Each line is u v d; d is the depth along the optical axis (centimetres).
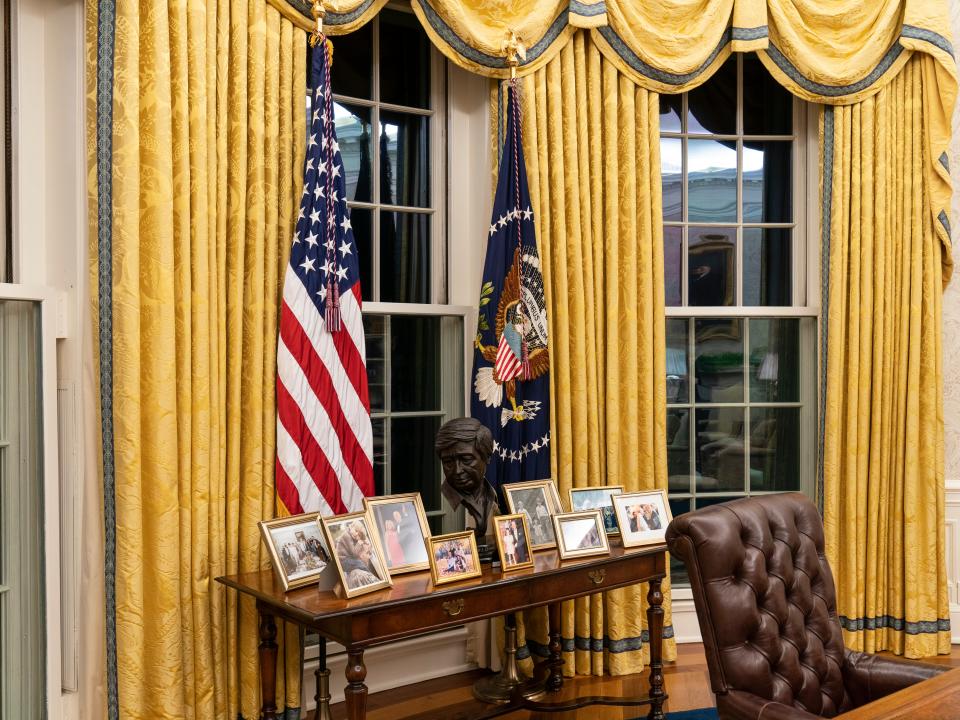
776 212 441
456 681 363
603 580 305
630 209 379
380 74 370
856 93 408
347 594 249
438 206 383
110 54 262
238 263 289
